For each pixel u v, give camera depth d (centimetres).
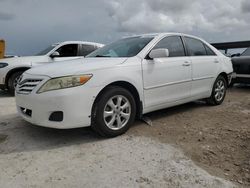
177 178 292
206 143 388
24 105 392
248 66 846
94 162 328
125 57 444
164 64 475
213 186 278
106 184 280
